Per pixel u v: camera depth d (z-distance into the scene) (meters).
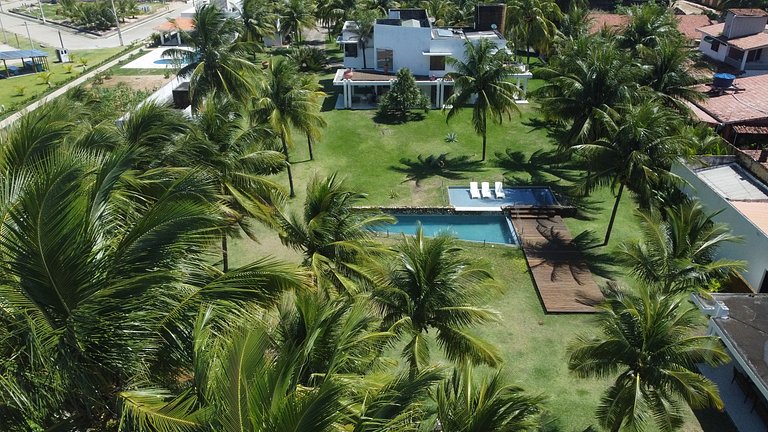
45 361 8.77
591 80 33.25
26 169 10.87
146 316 9.63
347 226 20.62
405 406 10.03
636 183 27.50
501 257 28.77
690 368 17.64
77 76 58.44
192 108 37.41
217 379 8.49
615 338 15.99
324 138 44.12
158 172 15.80
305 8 69.56
